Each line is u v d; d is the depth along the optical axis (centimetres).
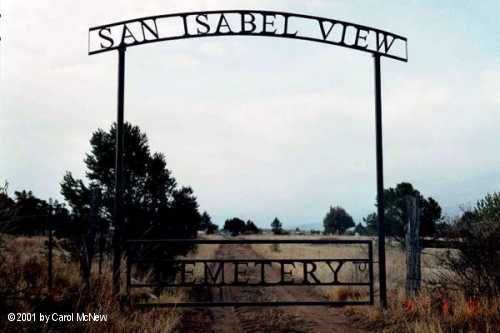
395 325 934
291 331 938
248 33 1108
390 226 2573
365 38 1137
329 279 1670
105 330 786
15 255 1016
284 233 8712
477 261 1030
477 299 980
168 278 1536
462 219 1109
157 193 1630
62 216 1244
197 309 1203
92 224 1060
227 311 1193
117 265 1013
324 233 7125
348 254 2548
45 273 1033
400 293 1145
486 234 1038
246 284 1009
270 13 1118
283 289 1645
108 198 1500
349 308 1129
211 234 7888
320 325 991
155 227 1564
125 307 966
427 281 1145
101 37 1088
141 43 1086
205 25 1104
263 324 1003
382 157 1116
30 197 1130
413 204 1147
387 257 1834
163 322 885
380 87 1133
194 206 1706
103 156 1612
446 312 920
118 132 1055
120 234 1023
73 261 1221
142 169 1634
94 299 927
